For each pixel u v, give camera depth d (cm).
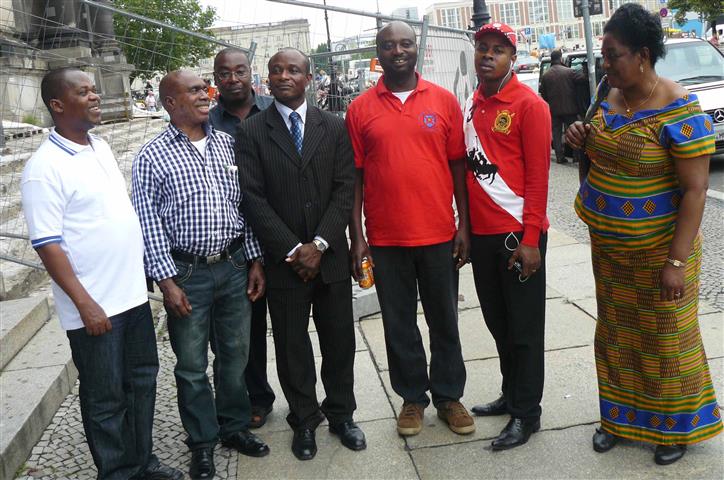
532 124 320
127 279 298
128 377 315
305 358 345
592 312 507
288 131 332
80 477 333
